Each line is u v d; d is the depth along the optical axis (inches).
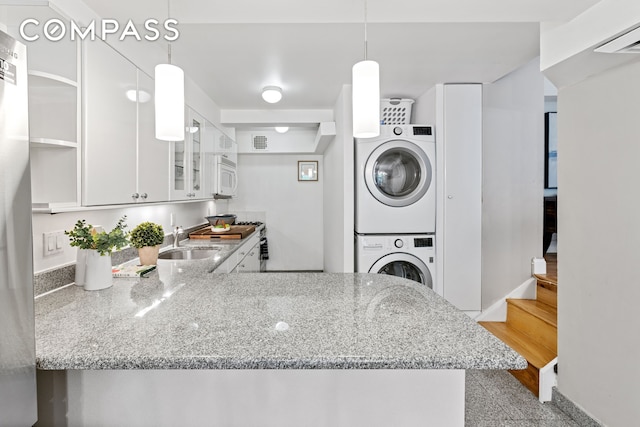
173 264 86.1
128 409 43.4
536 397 86.6
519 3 59.4
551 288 112.3
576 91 74.5
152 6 60.3
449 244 124.5
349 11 62.2
